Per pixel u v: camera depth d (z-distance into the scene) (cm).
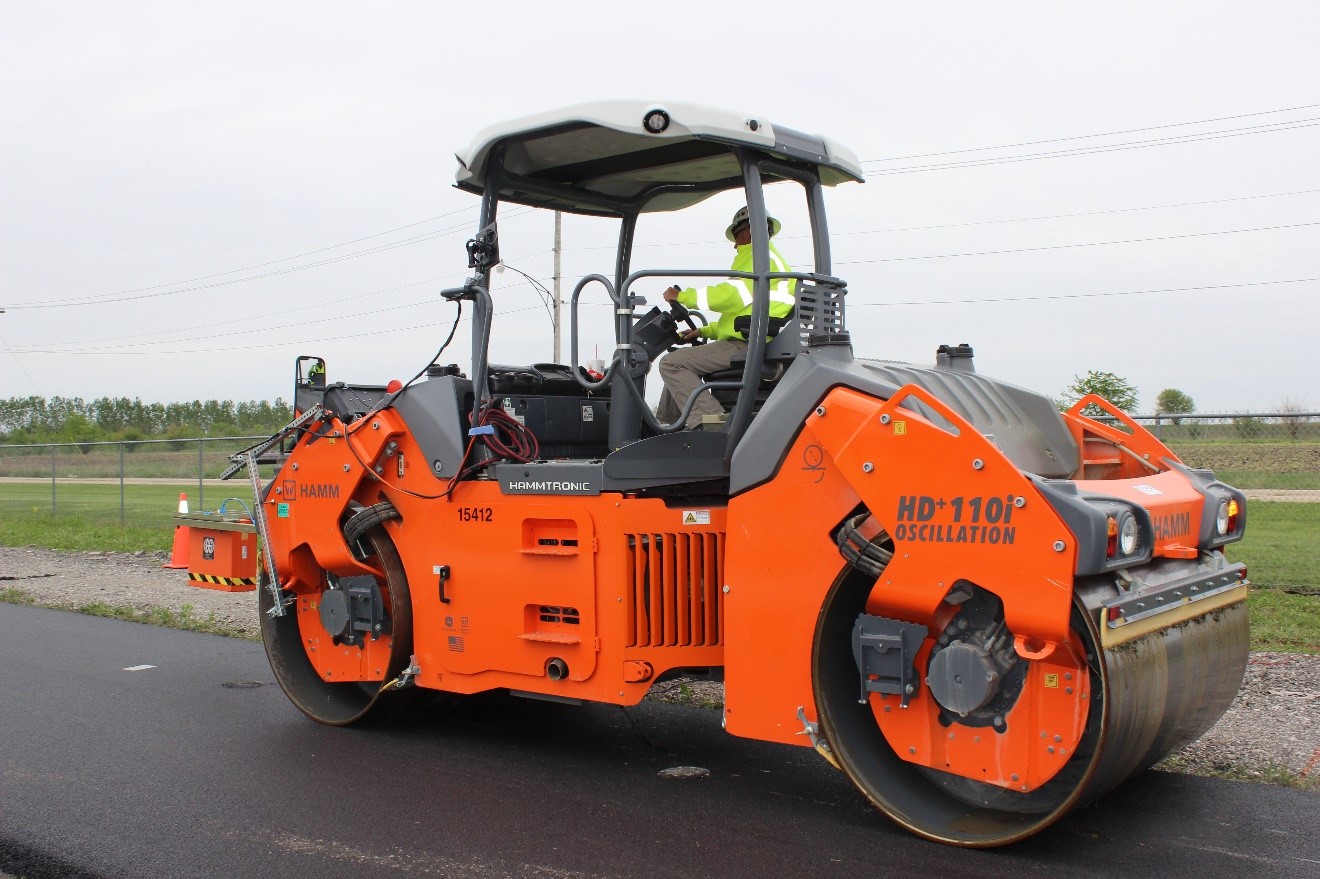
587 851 436
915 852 429
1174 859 416
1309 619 824
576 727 629
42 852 441
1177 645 429
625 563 513
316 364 693
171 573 1277
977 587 430
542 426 612
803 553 461
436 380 587
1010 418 514
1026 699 423
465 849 440
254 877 415
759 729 474
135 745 596
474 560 565
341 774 543
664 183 636
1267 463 1183
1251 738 554
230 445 2875
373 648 624
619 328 528
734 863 421
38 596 1126
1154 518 438
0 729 629
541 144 562
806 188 564
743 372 527
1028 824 428
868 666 447
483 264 573
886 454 428
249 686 736
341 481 615
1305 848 425
